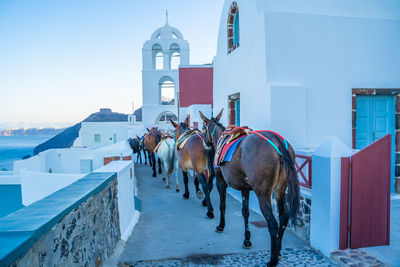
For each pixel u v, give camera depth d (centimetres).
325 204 359
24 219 201
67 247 236
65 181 799
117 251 392
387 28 630
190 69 1554
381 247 357
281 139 342
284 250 382
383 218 359
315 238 382
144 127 2920
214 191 805
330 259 348
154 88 3094
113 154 1035
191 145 580
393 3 656
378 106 640
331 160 347
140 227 506
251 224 505
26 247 168
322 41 601
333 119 607
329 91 605
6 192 1123
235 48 770
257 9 610
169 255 384
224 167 389
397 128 632
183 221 537
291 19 587
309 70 596
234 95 781
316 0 616
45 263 196
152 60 3117
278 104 567
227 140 396
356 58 616
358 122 632
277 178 324
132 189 556
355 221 350
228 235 455
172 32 3088
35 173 839
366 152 348
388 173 357
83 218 277
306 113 593
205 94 1554
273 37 582
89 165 1617
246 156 336
